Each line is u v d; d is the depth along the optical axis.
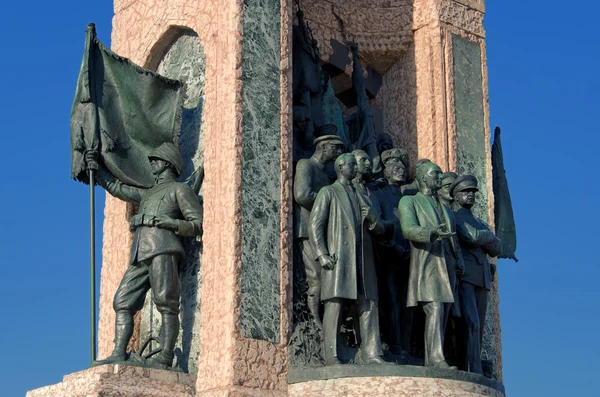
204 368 13.01
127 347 14.03
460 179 14.31
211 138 13.84
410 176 16.08
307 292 13.64
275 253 13.41
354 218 13.36
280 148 13.81
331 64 16.61
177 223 13.57
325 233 13.35
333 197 13.42
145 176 14.34
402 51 16.75
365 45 16.77
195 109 14.78
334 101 15.70
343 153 14.17
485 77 16.70
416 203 13.62
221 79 13.87
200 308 13.70
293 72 14.98
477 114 16.45
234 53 13.76
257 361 12.84
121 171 14.14
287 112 13.99
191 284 13.92
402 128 16.56
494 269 14.88
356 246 13.26
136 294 13.59
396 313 13.99
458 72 16.47
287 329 13.20
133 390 12.62
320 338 13.41
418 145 16.22
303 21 15.29
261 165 13.59
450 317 13.73
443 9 16.58
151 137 14.44
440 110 16.14
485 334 15.54
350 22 16.86
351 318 13.98
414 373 12.58
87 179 14.29
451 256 13.52
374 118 16.77
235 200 13.23
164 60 15.57
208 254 13.41
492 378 14.48
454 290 13.46
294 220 13.83
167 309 13.46
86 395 12.48
